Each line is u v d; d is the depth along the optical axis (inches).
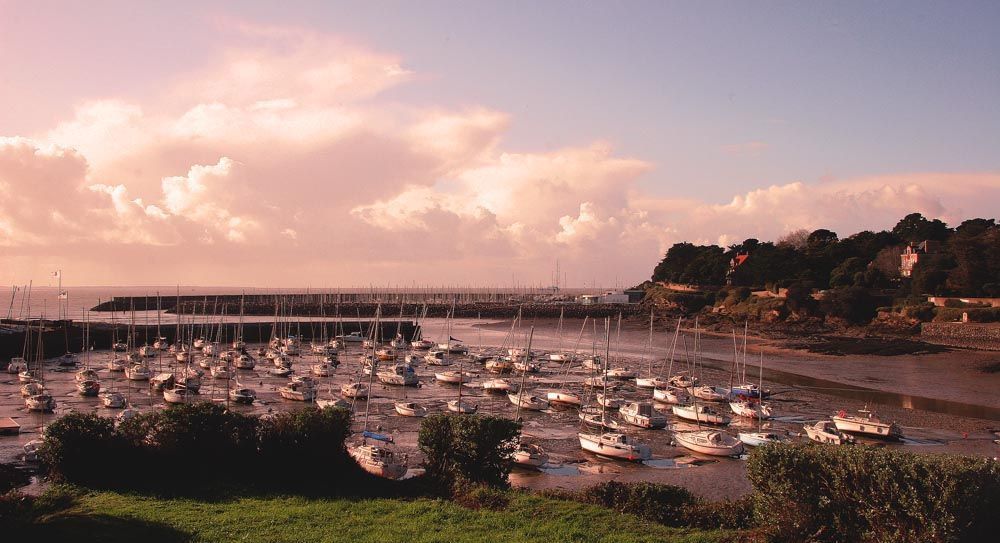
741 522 931.3
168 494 1024.9
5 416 2249.0
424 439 1181.7
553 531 848.3
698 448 1899.6
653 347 5182.1
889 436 2107.5
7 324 5012.3
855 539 748.6
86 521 846.5
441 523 889.5
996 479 713.0
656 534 847.7
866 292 5757.9
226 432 1168.2
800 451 821.2
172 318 7332.7
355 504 987.9
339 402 2541.8
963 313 4808.1
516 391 3021.7
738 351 4753.9
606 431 2171.5
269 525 868.6
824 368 3887.8
